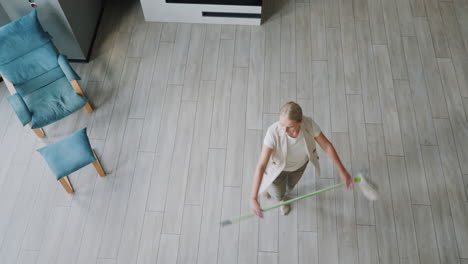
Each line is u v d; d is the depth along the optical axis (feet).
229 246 10.12
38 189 10.94
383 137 11.50
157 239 10.25
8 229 10.41
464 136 11.46
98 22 13.79
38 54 11.16
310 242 10.14
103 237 10.29
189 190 10.86
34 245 10.21
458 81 12.38
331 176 10.98
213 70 12.77
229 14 13.39
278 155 7.95
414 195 10.65
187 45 13.29
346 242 10.12
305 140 7.79
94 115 12.06
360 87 12.34
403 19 13.62
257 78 12.57
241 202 10.67
